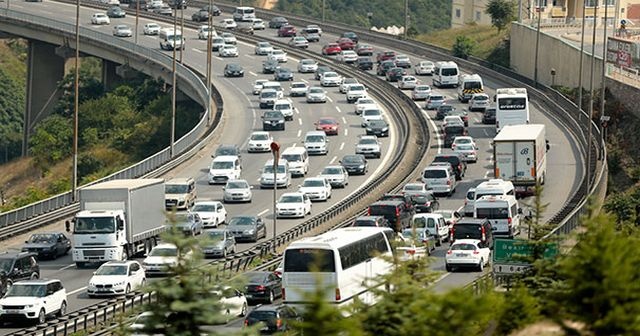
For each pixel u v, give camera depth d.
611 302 63.00
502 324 71.75
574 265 64.19
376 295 65.38
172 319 63.69
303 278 123.38
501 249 130.75
